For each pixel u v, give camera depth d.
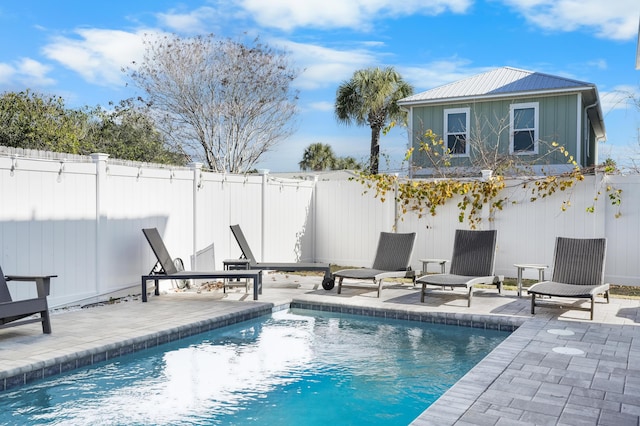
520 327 6.89
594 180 10.55
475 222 11.62
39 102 16.89
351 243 13.59
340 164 36.56
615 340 6.21
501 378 4.80
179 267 9.81
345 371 5.71
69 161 7.81
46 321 6.27
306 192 13.84
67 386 5.12
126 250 8.91
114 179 8.62
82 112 19.06
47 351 5.52
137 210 9.09
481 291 9.92
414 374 5.62
